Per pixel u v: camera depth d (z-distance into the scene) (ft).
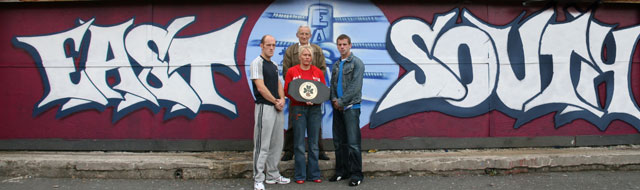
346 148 14.47
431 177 15.29
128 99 17.07
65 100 17.16
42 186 14.26
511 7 17.39
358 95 13.80
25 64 17.11
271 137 13.73
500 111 17.46
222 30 16.99
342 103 13.55
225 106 17.03
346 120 13.88
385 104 17.17
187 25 17.01
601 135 17.65
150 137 17.12
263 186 13.38
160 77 17.02
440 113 17.35
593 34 17.48
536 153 16.51
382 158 15.74
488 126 17.44
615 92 17.60
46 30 17.08
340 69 13.88
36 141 17.13
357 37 17.08
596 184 14.32
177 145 17.04
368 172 15.26
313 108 14.01
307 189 13.65
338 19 17.06
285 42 16.99
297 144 13.99
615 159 16.05
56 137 17.19
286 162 15.06
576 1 17.19
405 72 17.19
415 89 17.24
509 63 17.40
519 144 17.49
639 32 17.51
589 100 17.56
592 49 17.49
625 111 17.67
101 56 17.07
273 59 16.98
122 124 17.12
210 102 17.02
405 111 17.24
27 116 17.20
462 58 17.29
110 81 17.08
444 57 17.25
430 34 17.21
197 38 16.99
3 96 17.20
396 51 17.16
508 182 14.61
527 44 17.44
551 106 17.48
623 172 15.87
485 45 17.37
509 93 17.46
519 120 17.46
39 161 15.33
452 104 17.34
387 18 17.15
